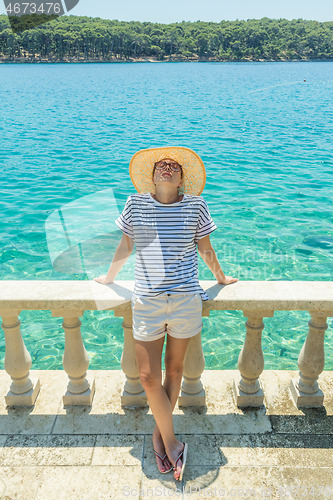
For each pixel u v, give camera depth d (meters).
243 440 2.53
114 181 11.38
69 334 2.58
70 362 2.64
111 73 74.38
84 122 23.08
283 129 20.84
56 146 16.52
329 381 2.99
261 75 70.94
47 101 33.41
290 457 2.42
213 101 35.03
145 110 28.62
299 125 22.19
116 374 3.07
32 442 2.51
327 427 2.62
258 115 26.48
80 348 2.64
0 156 14.59
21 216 8.59
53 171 12.48
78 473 2.32
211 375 3.07
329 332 5.03
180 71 86.94
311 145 16.66
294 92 44.34
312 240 7.28
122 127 21.50
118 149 16.02
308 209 8.95
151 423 2.64
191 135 19.22
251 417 2.69
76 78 61.41
